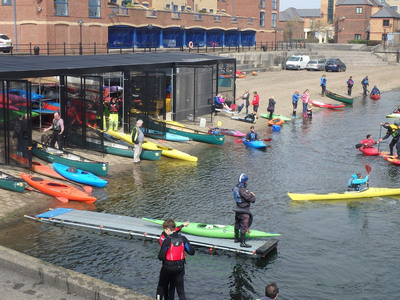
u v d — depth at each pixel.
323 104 40.03
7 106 18.00
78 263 12.18
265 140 27.19
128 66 25.08
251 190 18.52
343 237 14.38
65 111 22.00
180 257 8.83
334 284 11.69
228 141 27.09
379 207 16.95
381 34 95.81
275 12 80.56
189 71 29.72
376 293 11.33
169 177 19.84
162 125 25.86
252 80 49.28
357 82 53.19
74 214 14.98
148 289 11.11
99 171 19.19
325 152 24.84
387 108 40.09
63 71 21.50
